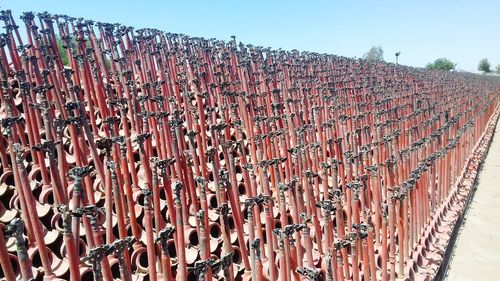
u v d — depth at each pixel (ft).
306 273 17.11
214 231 23.68
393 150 38.45
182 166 22.45
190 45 49.67
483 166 76.84
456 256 39.75
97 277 12.41
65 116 27.66
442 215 40.81
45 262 16.24
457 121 63.57
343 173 31.68
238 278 21.18
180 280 16.67
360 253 24.49
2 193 20.70
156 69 43.60
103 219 20.66
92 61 33.09
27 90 22.44
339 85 59.77
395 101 60.29
